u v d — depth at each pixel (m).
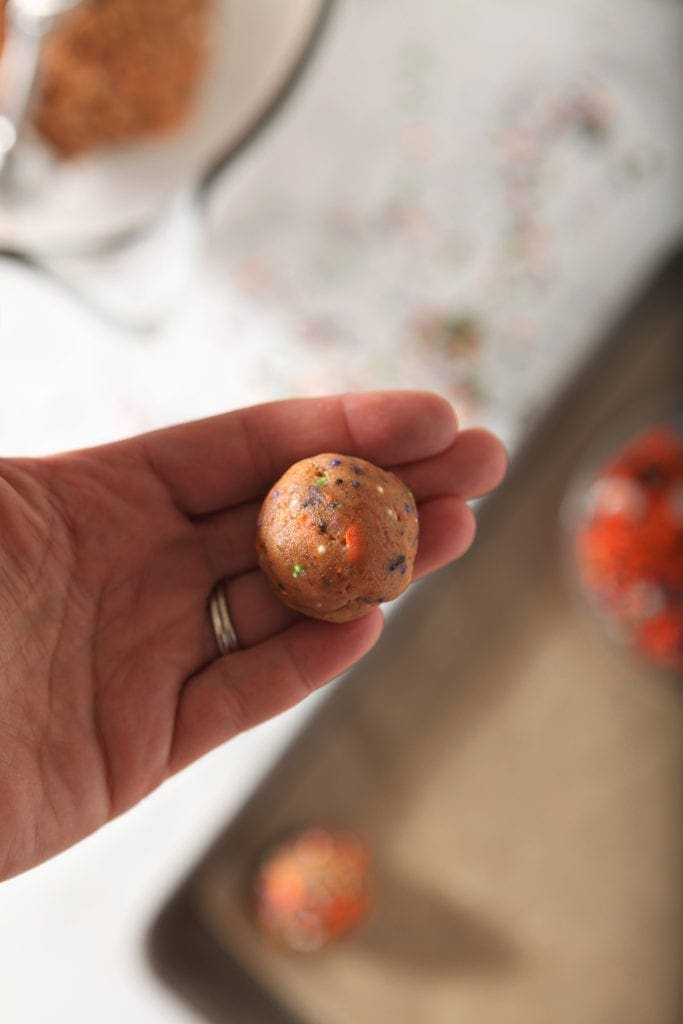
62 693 0.31
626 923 0.46
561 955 0.46
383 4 0.45
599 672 0.46
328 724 0.45
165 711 0.32
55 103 0.40
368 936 0.46
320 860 0.44
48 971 0.44
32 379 0.44
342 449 0.33
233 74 0.41
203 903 0.45
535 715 0.46
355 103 0.45
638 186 0.45
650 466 0.44
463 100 0.45
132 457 0.32
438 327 0.44
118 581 0.32
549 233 0.45
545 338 0.44
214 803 0.44
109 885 0.44
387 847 0.46
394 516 0.31
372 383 0.44
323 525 0.30
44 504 0.31
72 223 0.41
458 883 0.46
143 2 0.38
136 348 0.44
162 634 0.32
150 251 0.44
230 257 0.45
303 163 0.45
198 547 0.33
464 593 0.46
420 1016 0.46
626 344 0.45
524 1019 0.46
